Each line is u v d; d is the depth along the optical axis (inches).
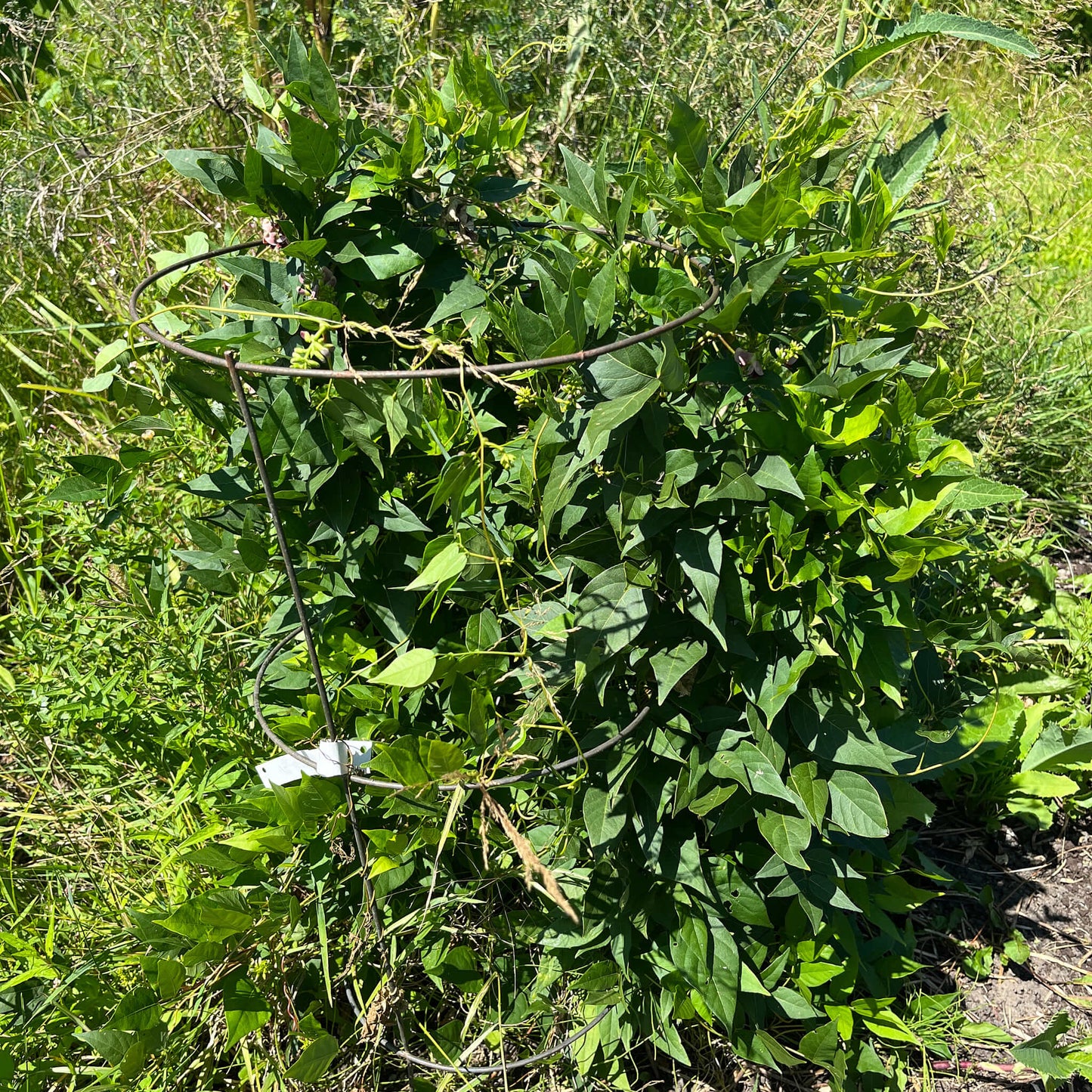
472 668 62.3
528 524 66.8
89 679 81.9
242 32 132.5
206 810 71.2
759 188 55.2
